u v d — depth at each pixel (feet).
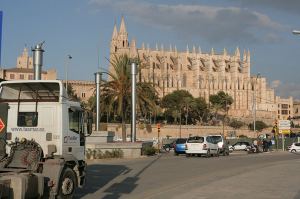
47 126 42.27
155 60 595.47
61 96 42.39
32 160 39.11
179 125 404.98
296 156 136.46
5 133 39.40
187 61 613.11
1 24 45.88
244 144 202.08
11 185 33.50
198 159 114.83
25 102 42.96
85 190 50.24
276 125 225.97
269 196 44.06
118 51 597.52
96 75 142.72
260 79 638.53
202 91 604.49
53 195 38.29
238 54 633.61
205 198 42.96
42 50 100.58
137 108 148.87
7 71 444.55
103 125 192.85
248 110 600.80
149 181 60.49
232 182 57.16
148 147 137.80
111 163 97.19
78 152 44.86
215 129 433.89
